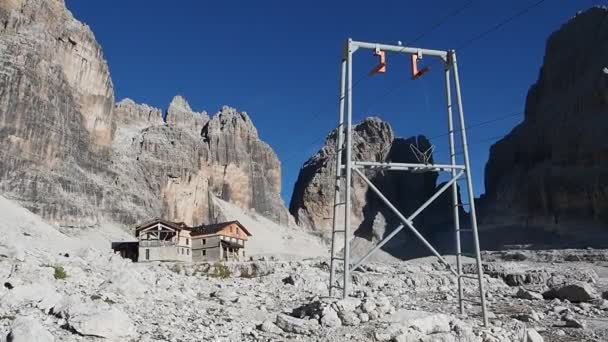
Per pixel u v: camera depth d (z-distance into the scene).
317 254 186.00
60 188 109.81
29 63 112.19
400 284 38.72
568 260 72.81
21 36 115.81
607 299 28.56
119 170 145.62
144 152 163.50
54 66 120.31
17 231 56.59
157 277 29.86
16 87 107.38
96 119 134.12
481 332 14.66
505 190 176.38
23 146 105.50
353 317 14.68
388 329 13.75
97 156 132.75
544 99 182.25
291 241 193.75
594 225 136.50
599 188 135.88
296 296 26.31
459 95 18.23
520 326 17.59
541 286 40.88
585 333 17.05
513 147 189.12
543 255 76.62
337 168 17.84
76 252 36.50
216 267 51.72
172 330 12.99
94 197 120.31
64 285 20.03
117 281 20.69
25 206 99.25
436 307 24.44
